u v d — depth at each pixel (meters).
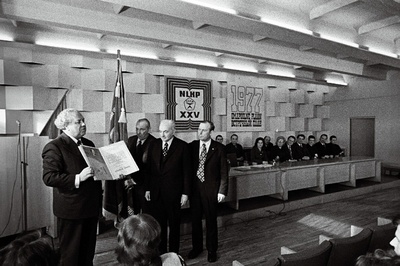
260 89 7.83
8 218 3.37
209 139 3.22
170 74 6.33
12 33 4.33
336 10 4.28
